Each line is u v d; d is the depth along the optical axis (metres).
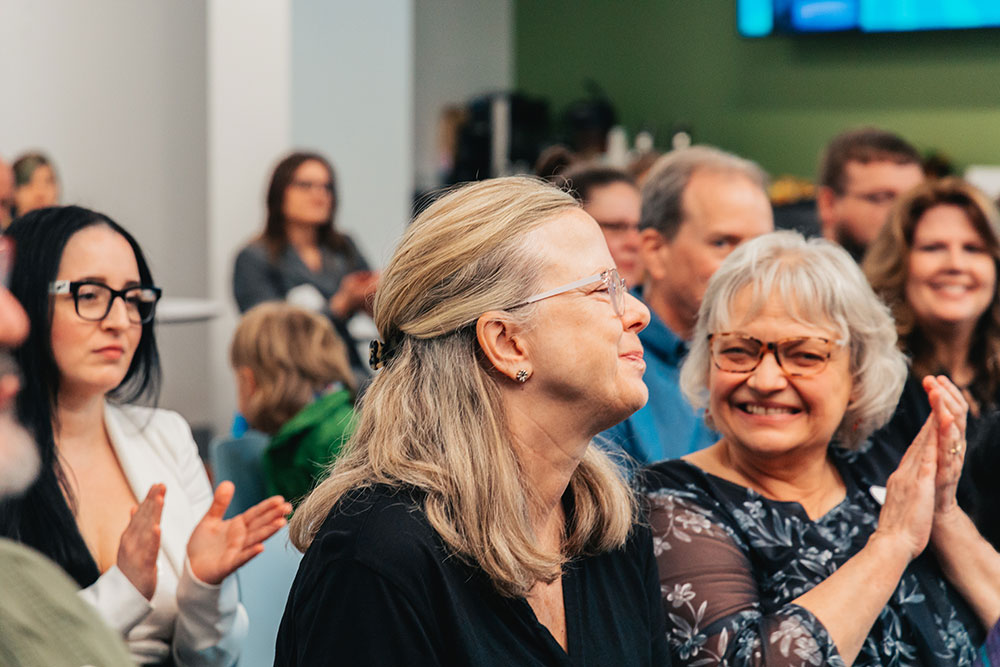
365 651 1.15
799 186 7.30
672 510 1.60
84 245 1.70
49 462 1.65
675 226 2.50
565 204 1.31
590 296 1.26
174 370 6.52
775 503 1.65
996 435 1.68
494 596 1.23
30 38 5.91
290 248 5.12
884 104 7.44
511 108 8.44
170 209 6.57
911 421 1.92
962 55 7.09
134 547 1.58
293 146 6.11
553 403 1.27
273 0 6.03
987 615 1.62
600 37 8.84
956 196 2.43
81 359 1.69
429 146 9.20
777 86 7.93
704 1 8.26
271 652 1.98
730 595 1.52
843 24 7.43
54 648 0.87
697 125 8.38
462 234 1.27
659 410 2.30
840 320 1.64
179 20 6.54
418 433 1.27
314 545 1.23
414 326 1.28
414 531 1.20
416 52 9.01
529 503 1.30
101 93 6.23
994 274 2.42
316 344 2.84
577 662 1.28
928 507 1.55
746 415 1.66
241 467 2.77
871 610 1.48
